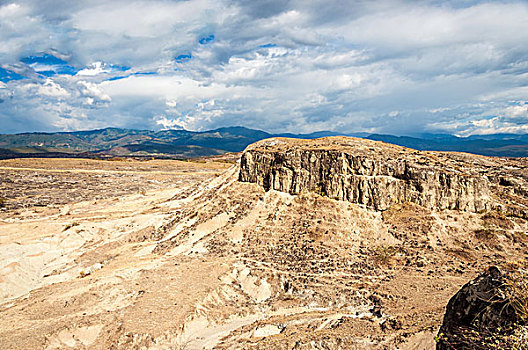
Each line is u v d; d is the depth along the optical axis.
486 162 100.56
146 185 171.12
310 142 98.06
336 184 79.31
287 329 48.47
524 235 67.94
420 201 74.75
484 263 61.06
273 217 79.81
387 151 87.25
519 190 85.94
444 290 52.97
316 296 55.97
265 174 92.12
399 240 68.75
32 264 73.25
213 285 59.88
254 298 58.97
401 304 50.78
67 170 197.00
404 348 39.41
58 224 91.75
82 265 75.31
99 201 130.00
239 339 46.72
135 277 64.75
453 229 69.81
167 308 53.09
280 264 65.44
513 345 12.96
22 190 144.00
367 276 59.81
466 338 14.56
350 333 44.09
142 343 46.47
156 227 92.69
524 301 14.00
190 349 46.50
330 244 69.19
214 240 77.12
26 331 48.72
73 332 48.62
